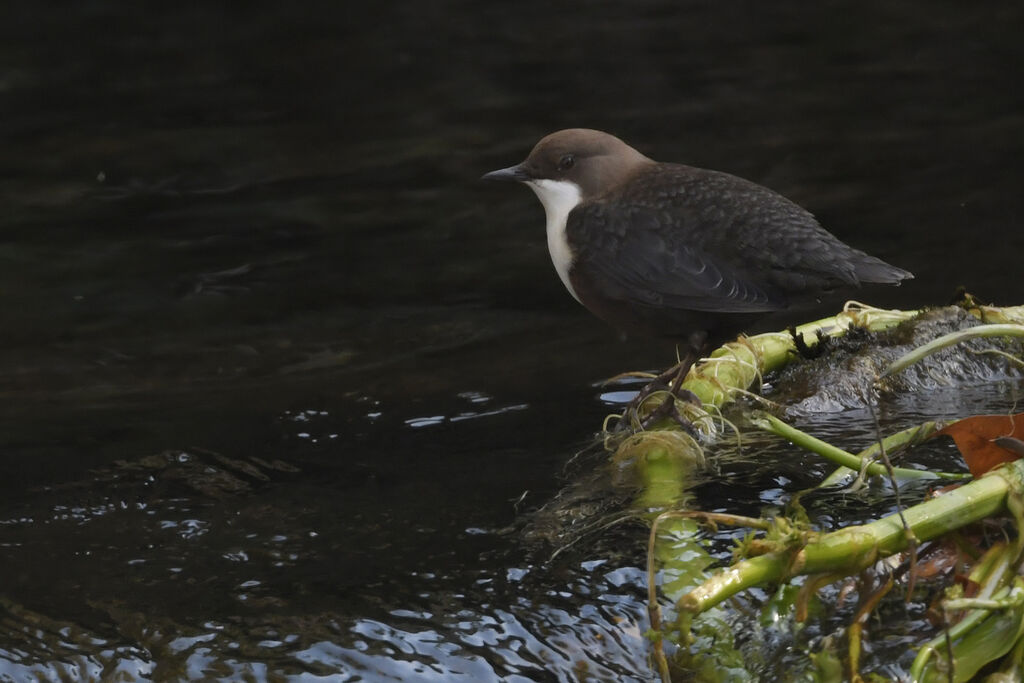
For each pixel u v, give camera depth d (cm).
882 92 1752
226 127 1759
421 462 786
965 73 1805
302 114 1800
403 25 2250
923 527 519
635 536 638
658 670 553
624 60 1994
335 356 1043
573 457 771
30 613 616
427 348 1051
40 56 2120
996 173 1409
